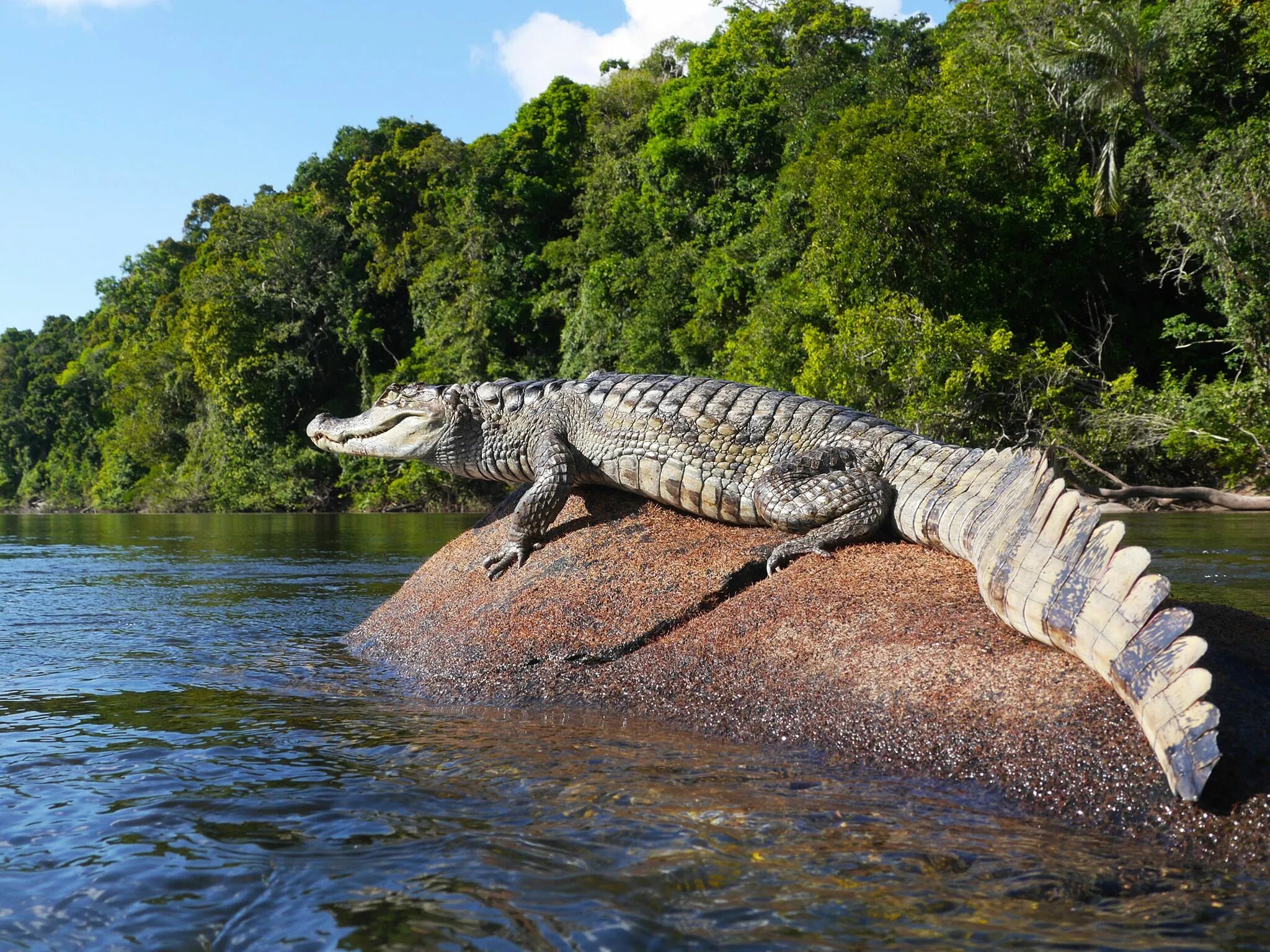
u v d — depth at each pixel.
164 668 5.43
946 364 21.05
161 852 2.54
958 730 3.29
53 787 3.13
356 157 55.91
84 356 71.00
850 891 2.27
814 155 27.80
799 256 28.92
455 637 5.13
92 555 15.52
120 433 56.53
